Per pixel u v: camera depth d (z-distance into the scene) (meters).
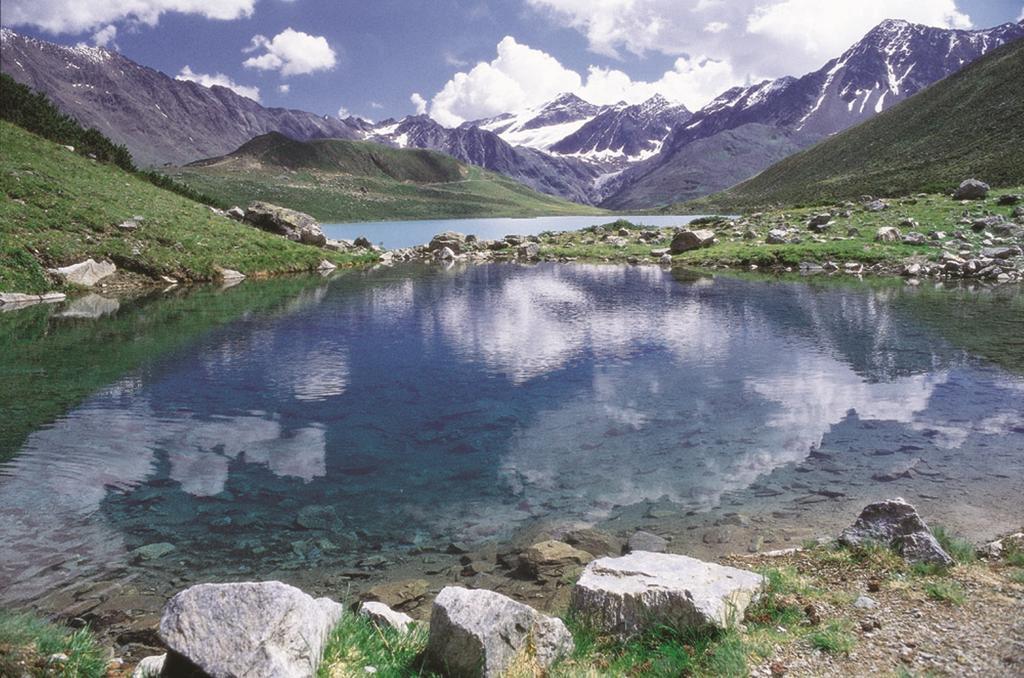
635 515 11.91
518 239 82.25
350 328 31.44
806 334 28.52
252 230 66.94
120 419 17.64
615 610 7.40
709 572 8.06
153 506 12.36
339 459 15.02
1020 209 60.00
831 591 8.05
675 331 29.91
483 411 18.66
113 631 8.20
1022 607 7.30
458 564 10.26
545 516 11.98
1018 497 11.99
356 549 10.80
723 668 6.22
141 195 62.12
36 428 16.78
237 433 16.72
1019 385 19.88
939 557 8.73
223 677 5.26
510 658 6.32
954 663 6.16
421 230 159.88
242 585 6.05
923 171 167.88
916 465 13.83
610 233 86.25
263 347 27.17
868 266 51.44
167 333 30.03
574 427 17.17
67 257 45.66
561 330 30.59
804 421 17.12
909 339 26.94
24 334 29.42
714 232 74.38
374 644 6.87
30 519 11.66
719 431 16.56
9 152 56.12
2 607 8.75
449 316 34.66
